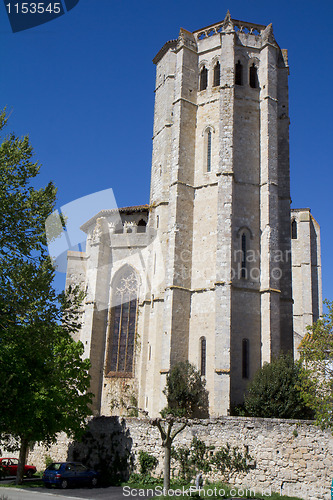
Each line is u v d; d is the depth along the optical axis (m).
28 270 18.95
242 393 37.78
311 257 72.25
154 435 30.16
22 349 20.58
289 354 35.03
